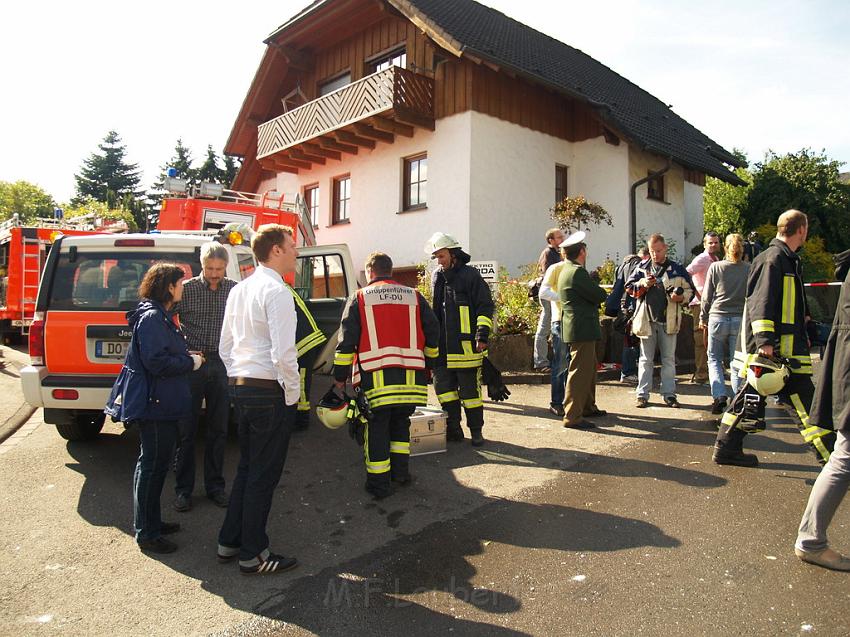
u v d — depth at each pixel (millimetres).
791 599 2959
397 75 14062
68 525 4078
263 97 20094
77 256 5227
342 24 17031
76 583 3311
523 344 9289
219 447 4480
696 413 6703
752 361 4426
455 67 14469
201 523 4105
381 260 4574
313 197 18969
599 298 6055
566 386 6277
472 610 2965
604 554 3480
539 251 15500
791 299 4348
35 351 5105
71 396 5000
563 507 4184
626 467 4953
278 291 3289
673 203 17328
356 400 4430
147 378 3568
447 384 5730
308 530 3949
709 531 3725
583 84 16688
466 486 4645
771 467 4852
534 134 15430
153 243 5250
